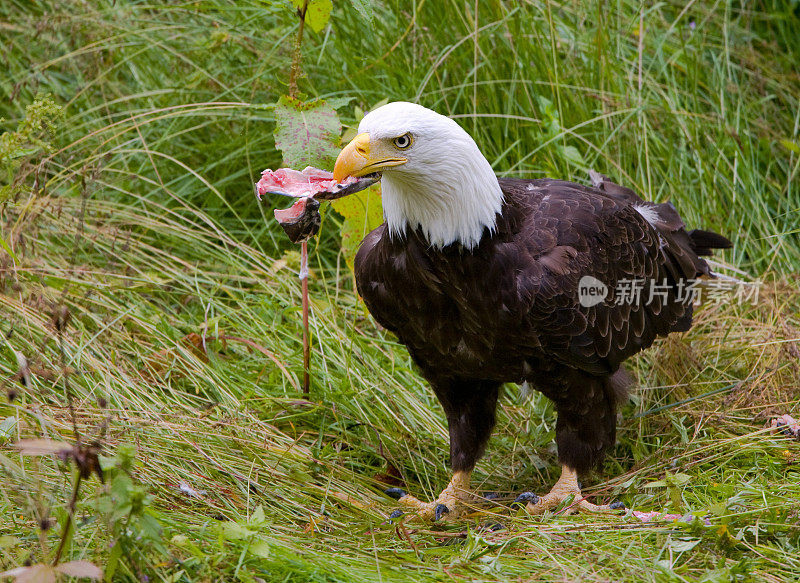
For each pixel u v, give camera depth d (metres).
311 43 12.64
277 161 12.23
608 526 7.67
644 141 12.16
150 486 7.63
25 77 12.79
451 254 7.66
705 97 13.59
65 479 6.98
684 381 10.39
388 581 6.70
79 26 12.84
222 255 11.16
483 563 7.09
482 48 12.55
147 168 12.25
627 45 13.70
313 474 8.66
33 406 7.66
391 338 10.77
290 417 9.36
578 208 8.49
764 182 12.78
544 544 7.44
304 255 9.38
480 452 9.03
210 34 12.85
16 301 9.21
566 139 12.37
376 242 8.48
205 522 7.05
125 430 8.20
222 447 8.58
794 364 10.09
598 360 8.48
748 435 9.02
